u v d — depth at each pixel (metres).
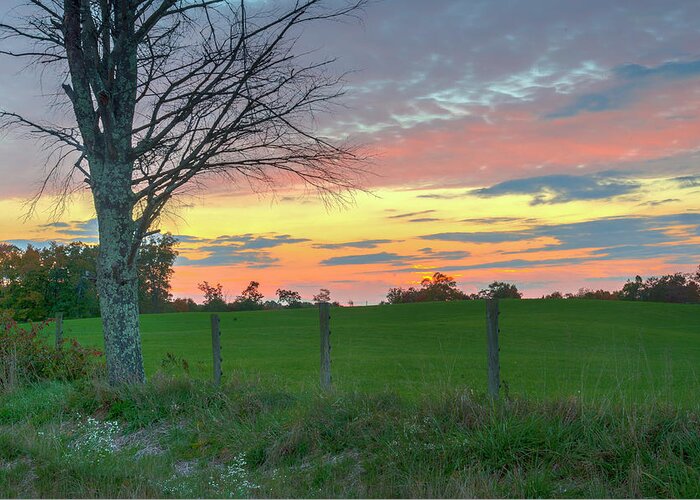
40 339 17.45
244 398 10.99
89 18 13.09
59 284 72.94
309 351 22.81
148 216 13.20
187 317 53.59
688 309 48.47
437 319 43.78
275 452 8.37
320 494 6.93
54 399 12.98
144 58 13.55
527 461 7.11
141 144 13.68
